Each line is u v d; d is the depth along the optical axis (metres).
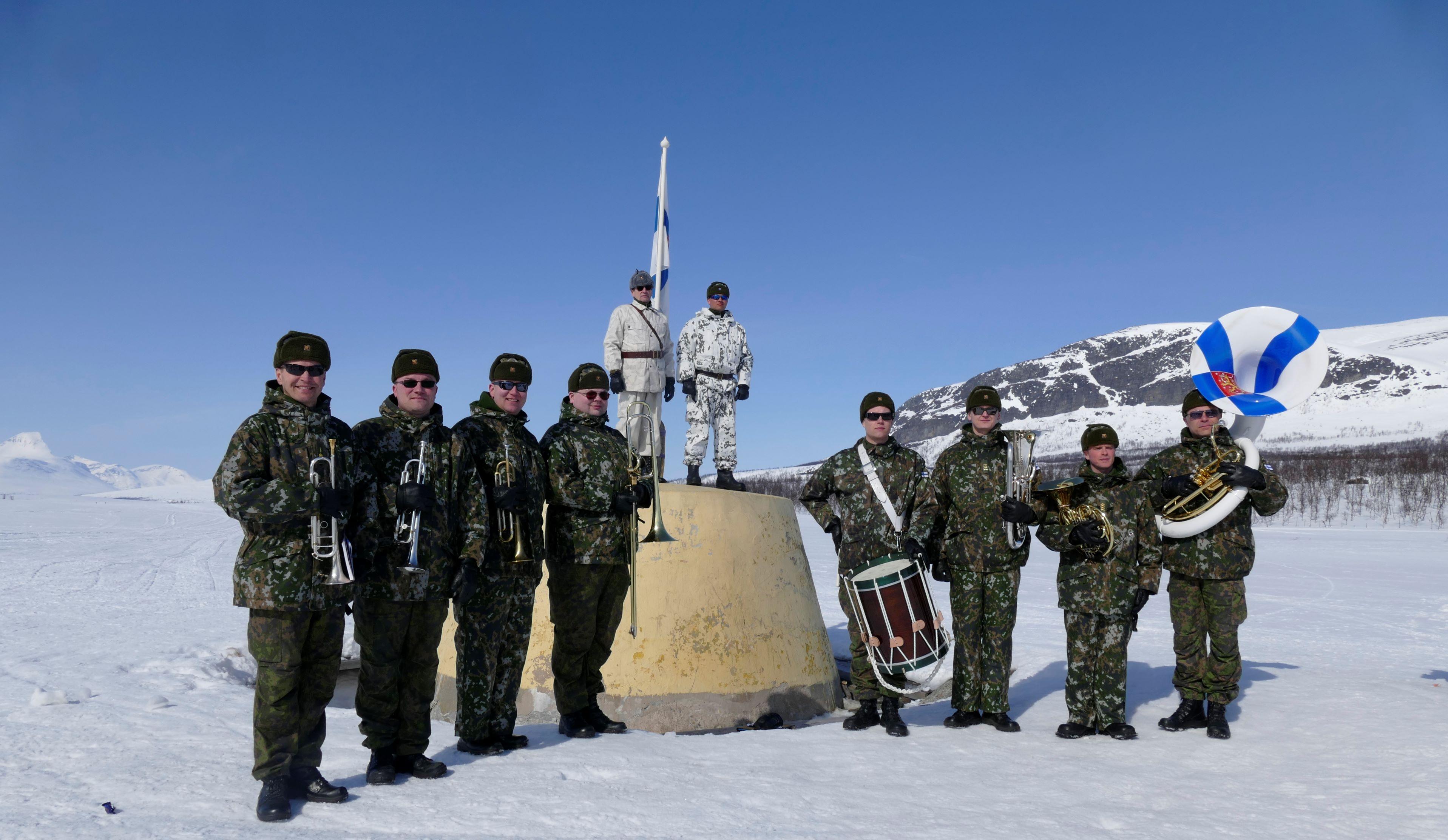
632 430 7.93
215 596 13.72
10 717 5.20
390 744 3.94
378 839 3.21
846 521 5.62
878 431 5.64
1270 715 5.56
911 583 5.34
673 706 6.42
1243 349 5.55
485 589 4.49
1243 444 5.44
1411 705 5.59
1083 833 3.47
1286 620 12.54
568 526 4.90
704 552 6.88
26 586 14.76
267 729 3.47
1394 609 13.72
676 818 3.50
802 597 7.42
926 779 4.23
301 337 3.63
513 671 4.62
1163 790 4.12
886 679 5.48
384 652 3.91
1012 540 5.49
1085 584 5.27
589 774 4.09
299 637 3.52
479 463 4.46
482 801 3.64
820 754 4.69
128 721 5.14
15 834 3.19
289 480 3.53
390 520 3.96
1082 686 5.32
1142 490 5.40
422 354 4.09
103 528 37.12
